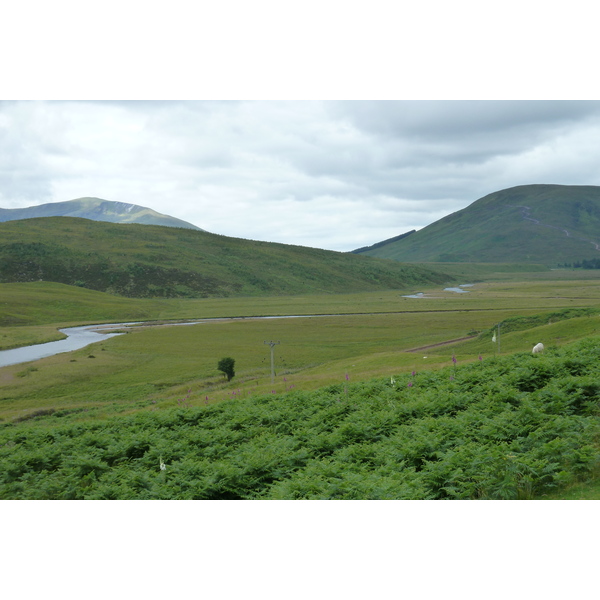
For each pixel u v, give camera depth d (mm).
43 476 25078
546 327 74562
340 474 17156
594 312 93625
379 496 14180
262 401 37938
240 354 110562
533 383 26375
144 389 77938
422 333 136625
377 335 137125
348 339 131375
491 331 97625
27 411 63188
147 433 29438
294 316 199625
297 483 16203
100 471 24297
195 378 84938
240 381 75188
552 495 14039
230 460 21766
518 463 15211
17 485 23656
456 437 19109
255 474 19234
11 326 176375
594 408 20219
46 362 102938
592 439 16984
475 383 29875
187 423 34562
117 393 75938
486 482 14516
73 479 22859
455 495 14359
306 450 21328
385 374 52281
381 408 27953
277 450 22078
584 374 25594
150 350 117375
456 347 91438
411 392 31375
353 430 23188
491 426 19328
